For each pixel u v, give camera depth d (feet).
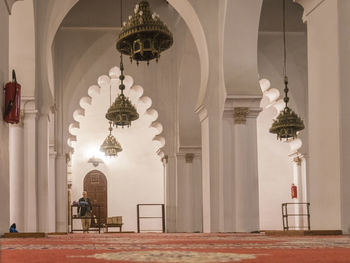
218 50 39.88
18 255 9.53
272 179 76.74
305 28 59.82
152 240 19.48
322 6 23.79
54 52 56.54
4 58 22.95
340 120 22.21
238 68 38.45
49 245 14.49
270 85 59.36
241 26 38.63
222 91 38.68
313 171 24.26
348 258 8.00
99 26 58.54
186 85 58.54
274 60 59.62
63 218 55.42
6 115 22.57
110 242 17.19
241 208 37.63
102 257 8.63
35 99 36.22
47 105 37.29
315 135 24.23
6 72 23.40
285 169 77.10
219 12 40.09
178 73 59.36
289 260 7.61
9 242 17.62
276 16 59.62
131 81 61.87
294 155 63.52
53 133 55.72
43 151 37.04
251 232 37.70
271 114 77.77
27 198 36.06
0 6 22.03
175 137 60.54
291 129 46.78
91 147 80.28
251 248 11.40
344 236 20.42
